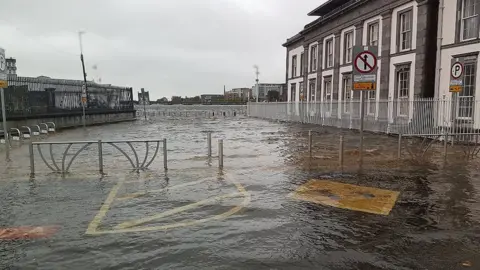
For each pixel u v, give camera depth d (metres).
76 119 31.67
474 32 17.97
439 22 19.47
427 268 4.26
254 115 52.25
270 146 16.30
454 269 4.23
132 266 4.32
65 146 16.88
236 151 14.52
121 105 44.38
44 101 27.16
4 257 4.58
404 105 21.00
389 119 22.17
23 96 24.31
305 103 35.16
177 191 7.86
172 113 60.56
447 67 19.27
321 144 17.09
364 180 8.93
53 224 5.79
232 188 8.13
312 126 30.89
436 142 17.16
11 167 10.97
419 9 21.56
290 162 11.62
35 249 4.82
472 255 4.61
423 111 19.59
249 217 6.09
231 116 57.06
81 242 5.04
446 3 19.27
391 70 24.53
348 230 5.48
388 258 4.52
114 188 8.14
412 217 6.09
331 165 11.00
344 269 4.24
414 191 7.83
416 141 18.27
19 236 5.29
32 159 9.76
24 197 7.40
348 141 18.39
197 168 10.60
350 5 28.91
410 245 4.92
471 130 17.38
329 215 6.19
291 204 6.85
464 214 6.26
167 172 9.99
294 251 4.72
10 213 6.36
